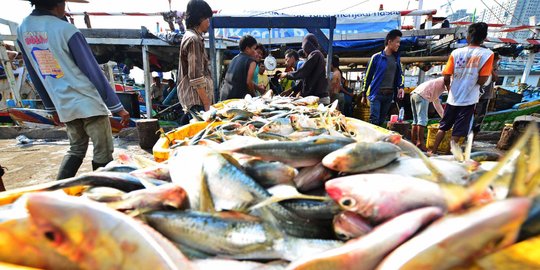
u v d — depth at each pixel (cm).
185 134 303
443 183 80
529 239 64
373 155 119
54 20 282
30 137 817
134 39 784
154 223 99
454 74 488
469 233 64
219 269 86
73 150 339
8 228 69
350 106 866
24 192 117
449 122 518
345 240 94
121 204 101
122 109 339
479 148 693
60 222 70
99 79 311
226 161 121
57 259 72
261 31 1109
